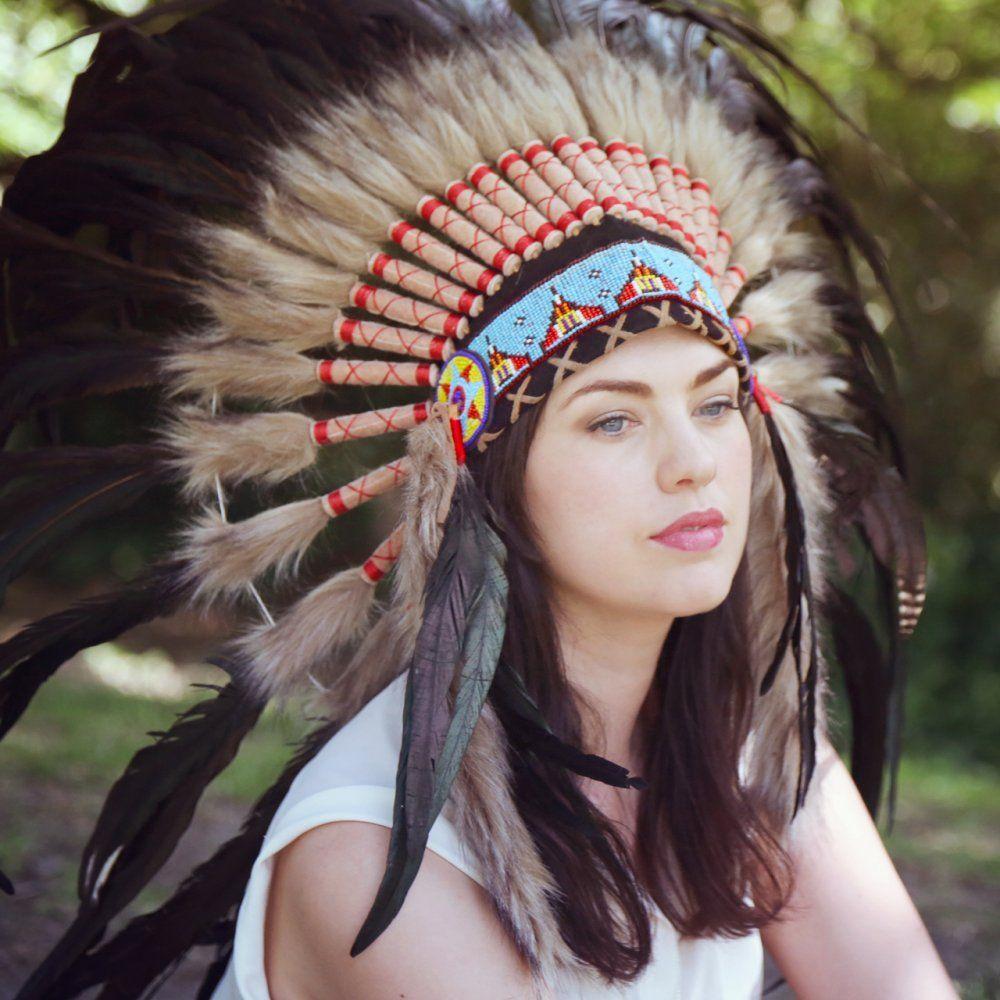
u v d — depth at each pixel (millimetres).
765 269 1684
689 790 1478
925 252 6652
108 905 1497
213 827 3357
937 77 5219
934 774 5562
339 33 1521
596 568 1304
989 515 7391
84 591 7789
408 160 1394
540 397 1285
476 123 1393
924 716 6605
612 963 1307
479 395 1312
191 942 1587
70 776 3582
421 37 1515
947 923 3227
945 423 7566
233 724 1479
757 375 1612
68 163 1496
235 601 1508
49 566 7852
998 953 3016
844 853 1572
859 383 1750
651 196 1398
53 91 3729
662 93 1555
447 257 1368
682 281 1308
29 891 2727
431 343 1388
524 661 1361
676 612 1320
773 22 4809
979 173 6180
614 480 1283
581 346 1274
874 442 1826
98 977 1572
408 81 1447
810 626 1498
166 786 1477
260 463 1446
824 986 1547
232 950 1465
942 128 5477
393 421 1429
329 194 1406
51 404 1485
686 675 1507
